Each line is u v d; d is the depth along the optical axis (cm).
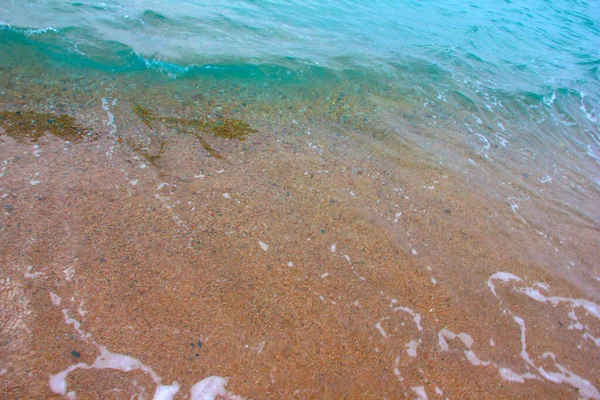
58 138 417
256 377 270
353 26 802
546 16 1182
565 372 311
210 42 629
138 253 327
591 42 1044
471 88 668
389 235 388
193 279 318
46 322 272
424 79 662
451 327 323
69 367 254
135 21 632
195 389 258
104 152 413
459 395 283
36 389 240
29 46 530
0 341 256
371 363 290
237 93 547
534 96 680
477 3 1130
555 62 860
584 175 536
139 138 441
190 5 729
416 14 941
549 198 480
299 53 654
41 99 461
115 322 281
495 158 527
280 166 443
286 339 293
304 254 355
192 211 371
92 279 303
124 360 264
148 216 357
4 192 348
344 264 354
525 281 372
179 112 493
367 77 633
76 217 343
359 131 525
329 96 579
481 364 304
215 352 278
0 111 431
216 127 482
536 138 591
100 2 663
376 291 338
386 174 462
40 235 323
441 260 375
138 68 542
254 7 787
